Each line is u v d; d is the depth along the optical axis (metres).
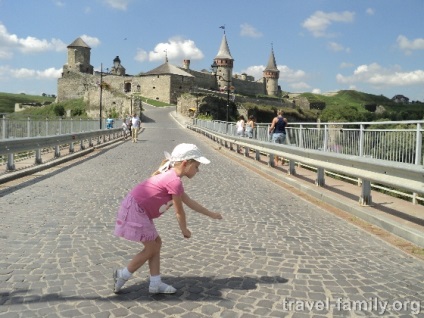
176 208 4.34
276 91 165.00
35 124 17.19
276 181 13.80
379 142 9.80
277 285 4.82
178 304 4.29
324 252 6.15
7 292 4.50
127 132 40.03
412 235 6.71
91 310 4.12
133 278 4.99
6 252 5.84
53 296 4.42
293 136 16.53
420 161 8.12
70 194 10.47
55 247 6.11
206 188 11.91
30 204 9.16
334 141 12.32
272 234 7.11
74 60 128.88
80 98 118.50
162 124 69.12
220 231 7.21
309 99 165.12
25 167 14.72
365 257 5.96
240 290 4.66
